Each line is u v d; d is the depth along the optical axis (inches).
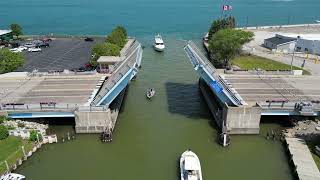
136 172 3051.2
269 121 3905.0
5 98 3966.5
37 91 4188.0
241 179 2938.0
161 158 3275.1
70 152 3361.2
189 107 4436.5
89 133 3654.0
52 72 4840.1
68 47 7150.6
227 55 5659.5
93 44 7431.1
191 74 5772.6
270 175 2999.5
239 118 3572.8
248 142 3526.1
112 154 3341.5
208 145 3499.0
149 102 4584.2
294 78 4736.7
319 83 4539.9
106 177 2984.7
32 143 3351.4
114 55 5290.4
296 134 3521.2
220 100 3944.4
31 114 3629.4
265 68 5442.9
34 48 6855.3
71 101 3838.6
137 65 4704.7
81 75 4741.6
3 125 3417.8
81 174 3021.7
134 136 3678.6
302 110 3558.1
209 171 3051.2
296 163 3024.1
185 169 2847.0
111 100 3779.5
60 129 3747.5
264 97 3969.0
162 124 3954.2
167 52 7229.3
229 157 3284.9
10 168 2965.1
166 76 5659.5
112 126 3732.8
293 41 6560.0
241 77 4707.2
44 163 3176.7
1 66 4808.1
